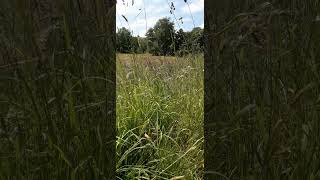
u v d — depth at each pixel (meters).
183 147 2.23
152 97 2.46
